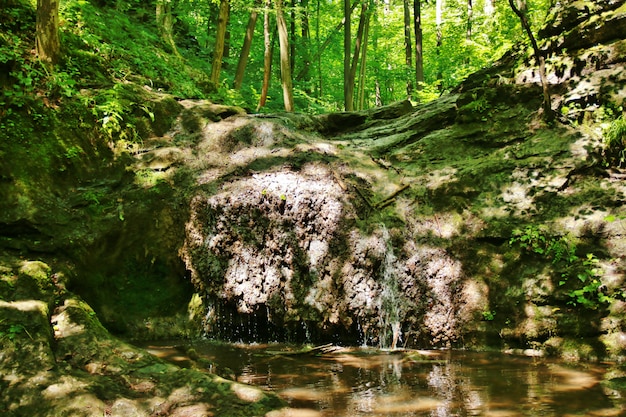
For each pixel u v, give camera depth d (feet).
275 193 21.86
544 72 23.89
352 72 54.65
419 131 27.68
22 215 19.45
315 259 20.80
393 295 20.29
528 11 40.88
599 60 24.23
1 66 21.91
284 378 15.62
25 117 21.49
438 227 21.53
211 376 13.76
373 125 31.19
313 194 21.47
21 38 24.35
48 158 21.35
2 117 20.93
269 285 21.18
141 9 40.63
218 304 22.04
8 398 12.08
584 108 23.62
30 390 12.35
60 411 11.71
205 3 53.78
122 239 21.42
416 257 20.75
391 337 20.01
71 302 16.99
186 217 22.50
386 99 82.43
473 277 19.99
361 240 20.51
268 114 29.81
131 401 12.37
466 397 13.47
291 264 21.09
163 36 39.88
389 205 22.11
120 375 13.65
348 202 21.35
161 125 25.81
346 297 20.06
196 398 12.82
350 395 13.88
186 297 22.41
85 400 12.09
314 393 14.10
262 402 12.75
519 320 18.57
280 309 20.90
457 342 19.45
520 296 18.84
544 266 19.07
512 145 24.00
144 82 30.01
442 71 60.90
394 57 81.71
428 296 20.21
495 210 21.30
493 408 12.54
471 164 23.66
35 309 15.28
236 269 21.66
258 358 18.30
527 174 21.99
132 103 25.05
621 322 16.94
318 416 12.29
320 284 20.48
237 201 22.04
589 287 17.72
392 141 27.35
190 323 21.81
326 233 20.94
